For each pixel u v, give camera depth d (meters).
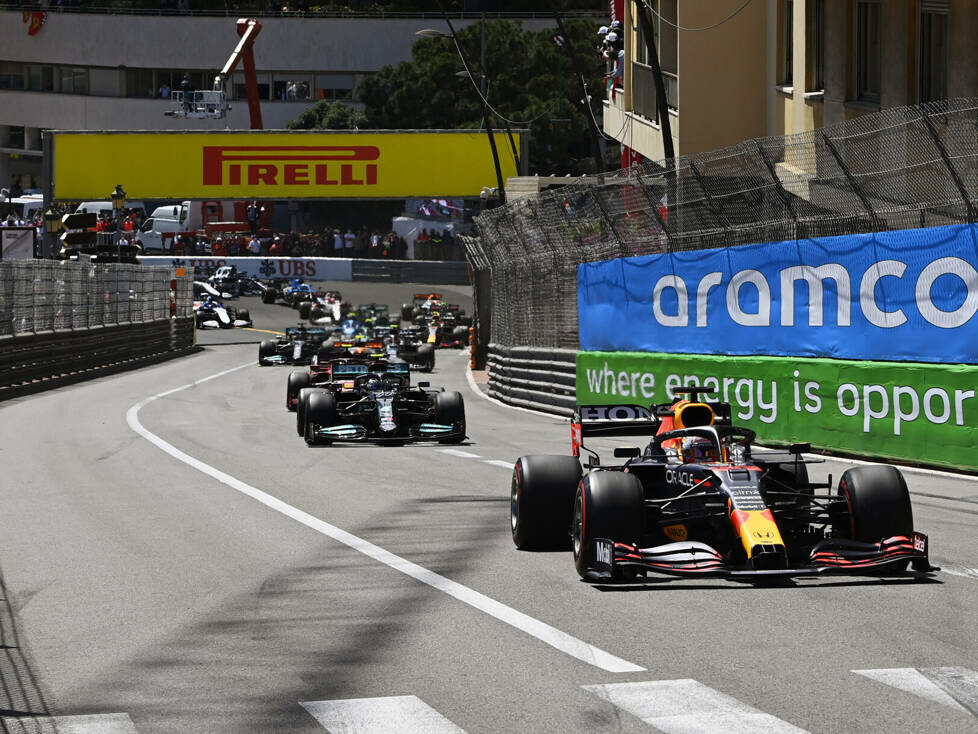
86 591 33.09
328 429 72.00
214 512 47.22
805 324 64.56
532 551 37.62
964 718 21.08
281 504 49.06
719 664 24.67
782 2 109.50
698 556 30.56
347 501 49.59
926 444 56.50
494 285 117.00
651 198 78.50
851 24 92.75
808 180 63.78
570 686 23.44
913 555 30.97
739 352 70.06
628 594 31.30
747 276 69.00
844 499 32.94
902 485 32.25
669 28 127.56
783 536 34.31
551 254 96.88
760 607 29.42
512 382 107.56
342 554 37.81
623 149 169.12
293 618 29.58
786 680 23.45
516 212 103.31
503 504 47.78
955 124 54.56
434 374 153.25
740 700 22.28
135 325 181.25
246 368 172.25
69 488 55.16
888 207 58.53
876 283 59.31
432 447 72.44
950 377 54.97
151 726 21.62
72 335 147.88
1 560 37.84
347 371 81.69
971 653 25.11
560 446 72.00
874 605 29.34
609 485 32.09
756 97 113.56
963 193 53.62
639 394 80.56
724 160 70.81
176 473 60.44
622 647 26.16
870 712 21.44
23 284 131.00
